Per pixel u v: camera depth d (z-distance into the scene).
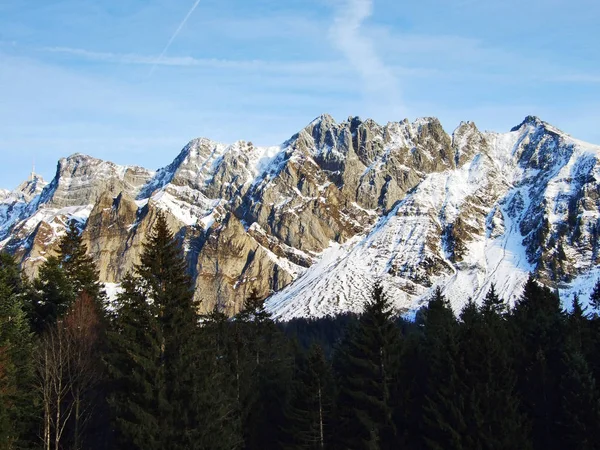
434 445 55.97
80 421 61.81
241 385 73.75
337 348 86.19
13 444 56.06
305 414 64.06
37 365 60.88
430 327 82.50
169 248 57.22
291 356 94.81
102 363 61.69
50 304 75.31
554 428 61.53
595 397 57.66
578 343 67.38
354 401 63.44
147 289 56.09
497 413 55.88
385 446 59.66
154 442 49.44
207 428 51.31
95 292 84.19
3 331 60.91
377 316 64.12
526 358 67.62
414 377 64.50
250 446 70.81
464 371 59.09
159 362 53.66
